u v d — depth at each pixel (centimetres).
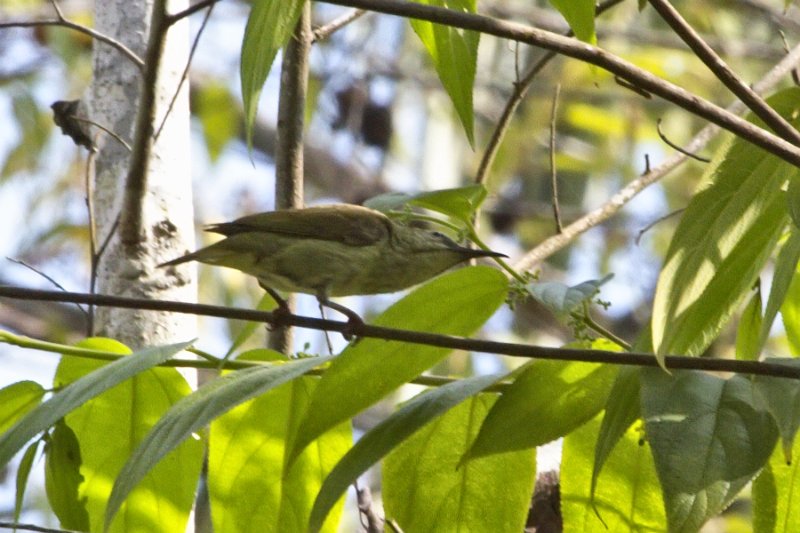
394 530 887
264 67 756
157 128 1093
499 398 784
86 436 885
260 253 1095
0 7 2452
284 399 871
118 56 1138
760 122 783
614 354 718
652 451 685
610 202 1250
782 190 772
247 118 764
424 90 2519
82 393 747
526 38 667
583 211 2434
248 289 2334
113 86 1135
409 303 808
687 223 716
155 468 883
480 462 862
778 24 2275
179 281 1080
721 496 668
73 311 2619
